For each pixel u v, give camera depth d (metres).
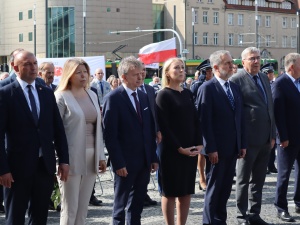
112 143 6.50
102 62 20.39
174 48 21.12
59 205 8.64
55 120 5.98
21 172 5.65
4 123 5.62
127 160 6.57
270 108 7.58
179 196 6.86
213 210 7.25
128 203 6.79
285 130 7.93
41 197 5.79
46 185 5.81
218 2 73.19
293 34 79.62
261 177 7.70
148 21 71.00
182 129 6.79
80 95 6.41
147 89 8.80
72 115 6.26
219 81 7.24
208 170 7.38
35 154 5.70
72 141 6.25
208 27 72.56
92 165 6.40
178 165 6.81
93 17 67.19
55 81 18.25
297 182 8.41
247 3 75.88
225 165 7.23
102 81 14.27
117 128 6.55
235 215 8.30
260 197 7.73
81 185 6.39
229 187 7.36
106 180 11.30
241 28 75.19
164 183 6.89
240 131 7.26
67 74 6.36
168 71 6.88
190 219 8.12
